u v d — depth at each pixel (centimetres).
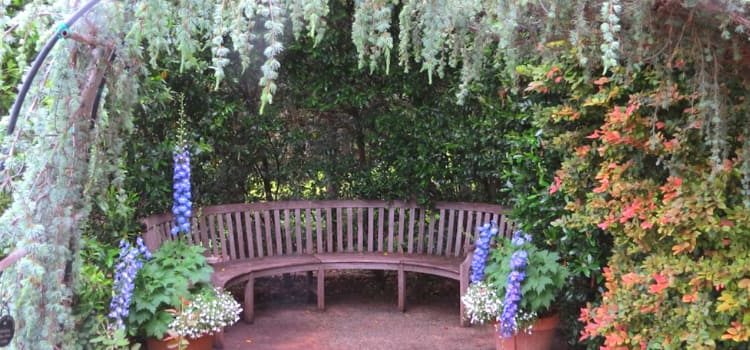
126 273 274
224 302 327
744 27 158
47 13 148
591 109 281
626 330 247
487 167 428
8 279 156
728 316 217
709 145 223
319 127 478
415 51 163
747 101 206
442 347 361
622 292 251
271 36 126
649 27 167
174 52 358
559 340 353
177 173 356
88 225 289
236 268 400
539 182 322
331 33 423
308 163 478
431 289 490
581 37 158
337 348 359
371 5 137
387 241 469
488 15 155
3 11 153
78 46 152
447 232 453
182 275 312
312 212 471
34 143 156
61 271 162
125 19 146
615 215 259
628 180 254
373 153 469
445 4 141
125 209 199
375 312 433
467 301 333
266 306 446
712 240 226
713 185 216
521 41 180
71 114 153
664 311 235
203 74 404
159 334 294
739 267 209
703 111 199
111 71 160
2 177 157
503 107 377
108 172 181
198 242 408
